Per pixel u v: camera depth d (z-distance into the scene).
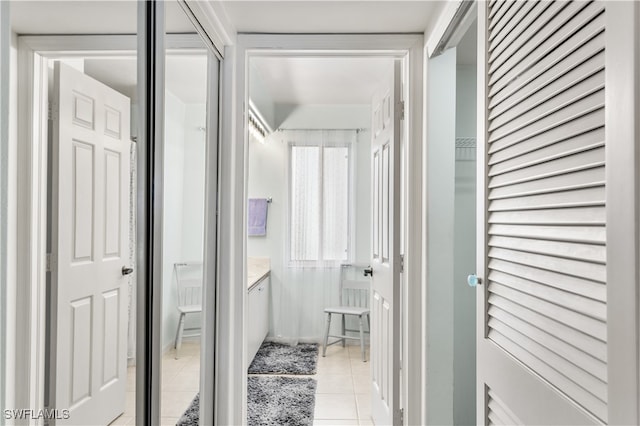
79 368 0.94
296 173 4.97
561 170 0.94
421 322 2.24
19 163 0.73
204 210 2.02
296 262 4.96
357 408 3.23
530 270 1.08
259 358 4.36
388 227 2.53
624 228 0.72
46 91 0.81
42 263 0.81
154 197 1.35
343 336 4.77
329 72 3.76
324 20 2.12
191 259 1.84
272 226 5.03
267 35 2.28
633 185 0.69
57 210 0.85
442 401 2.13
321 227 4.94
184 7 1.67
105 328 1.06
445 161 2.13
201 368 2.02
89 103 0.97
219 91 2.24
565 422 0.91
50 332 0.83
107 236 1.06
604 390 0.80
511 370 1.17
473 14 1.69
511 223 1.17
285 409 3.19
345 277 4.98
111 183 1.08
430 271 2.12
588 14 0.84
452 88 2.14
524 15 1.10
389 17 2.07
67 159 0.89
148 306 1.31
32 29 0.76
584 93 0.85
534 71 1.05
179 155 1.67
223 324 2.26
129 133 1.18
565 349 0.93
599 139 0.81
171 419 1.62
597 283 0.82
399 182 2.39
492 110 1.31
